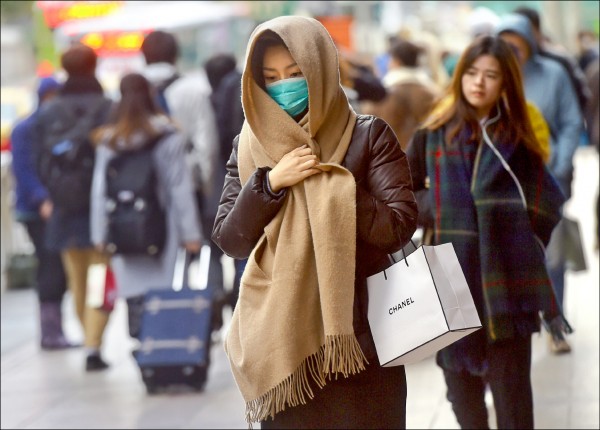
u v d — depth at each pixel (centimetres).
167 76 2544
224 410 2000
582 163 6238
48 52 6656
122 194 2170
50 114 2412
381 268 1119
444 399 1930
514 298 1394
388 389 1125
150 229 2172
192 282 3106
